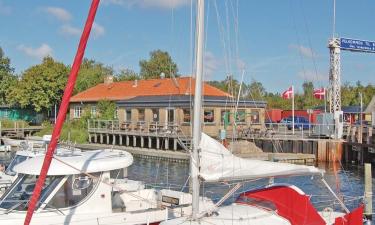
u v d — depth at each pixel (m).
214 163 8.12
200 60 7.84
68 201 9.27
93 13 6.73
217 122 37.47
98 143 43.88
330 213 10.23
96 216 9.33
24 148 18.20
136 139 41.34
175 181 24.28
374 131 33.59
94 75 72.94
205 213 8.38
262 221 8.47
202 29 7.82
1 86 75.56
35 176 9.51
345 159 33.75
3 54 82.50
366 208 12.22
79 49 6.73
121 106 44.66
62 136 43.31
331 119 35.84
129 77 83.81
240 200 9.27
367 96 73.19
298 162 33.22
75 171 9.34
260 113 39.06
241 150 32.47
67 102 6.78
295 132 39.56
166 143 36.56
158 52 88.06
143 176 26.22
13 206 9.16
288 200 8.88
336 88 36.78
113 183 10.29
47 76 61.62
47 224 8.91
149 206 10.62
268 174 8.25
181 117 37.41
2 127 52.44
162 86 47.94
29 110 64.44
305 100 66.06
